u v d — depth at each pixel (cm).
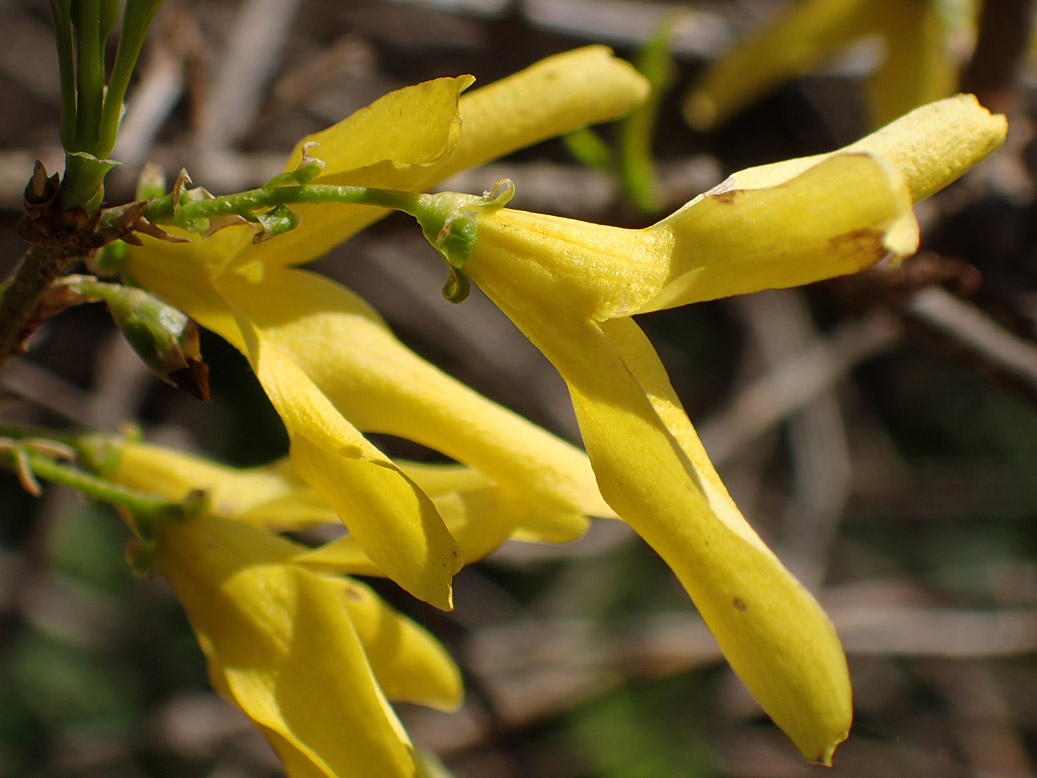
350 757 9
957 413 38
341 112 28
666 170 16
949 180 8
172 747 23
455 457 9
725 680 28
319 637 9
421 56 29
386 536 9
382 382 9
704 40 23
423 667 10
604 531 23
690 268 8
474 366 28
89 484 10
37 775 27
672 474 8
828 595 25
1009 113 15
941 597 25
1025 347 15
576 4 21
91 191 9
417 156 9
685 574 8
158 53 16
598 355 8
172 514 10
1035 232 15
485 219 9
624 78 10
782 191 8
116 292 9
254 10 19
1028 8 14
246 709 9
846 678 8
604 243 9
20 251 27
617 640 24
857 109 29
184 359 9
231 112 18
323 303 9
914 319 15
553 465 9
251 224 9
